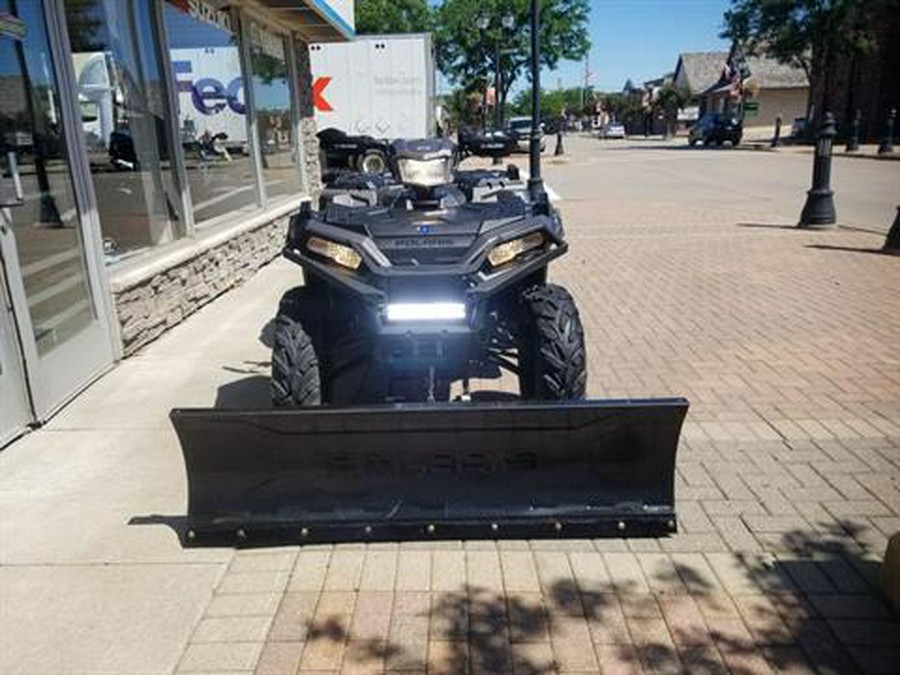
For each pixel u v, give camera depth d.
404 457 3.28
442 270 3.73
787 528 3.47
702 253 10.12
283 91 11.95
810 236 11.22
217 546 3.40
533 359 4.08
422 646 2.79
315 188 13.81
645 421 3.20
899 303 7.27
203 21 8.49
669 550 3.32
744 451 4.22
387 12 47.31
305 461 3.29
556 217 4.42
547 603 3.00
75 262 5.34
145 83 7.05
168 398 5.16
